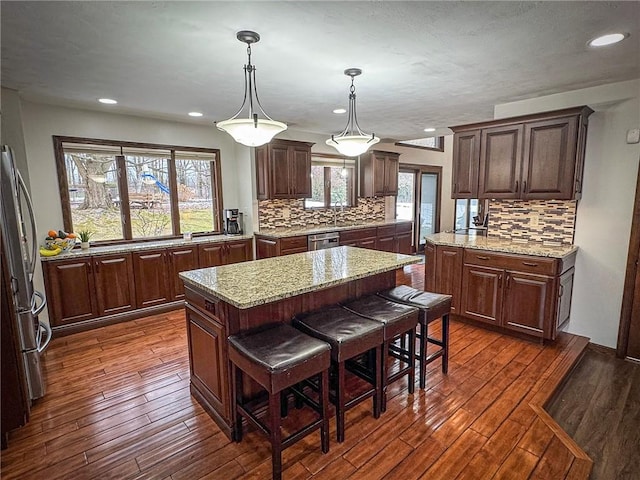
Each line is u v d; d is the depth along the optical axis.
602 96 3.01
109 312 3.75
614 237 3.11
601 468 1.84
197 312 2.25
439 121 4.53
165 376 2.72
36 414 2.26
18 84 2.86
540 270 3.06
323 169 5.90
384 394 2.26
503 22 1.88
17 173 2.39
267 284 2.08
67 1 1.64
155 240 4.41
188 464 1.86
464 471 1.80
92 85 2.91
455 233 4.34
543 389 2.50
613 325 3.17
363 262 2.70
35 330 2.45
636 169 2.95
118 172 4.11
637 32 2.00
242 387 2.08
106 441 2.02
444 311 2.60
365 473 1.79
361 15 1.80
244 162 4.95
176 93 3.16
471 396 2.42
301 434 1.81
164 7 1.70
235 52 2.25
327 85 2.96
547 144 3.15
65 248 3.59
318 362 1.82
